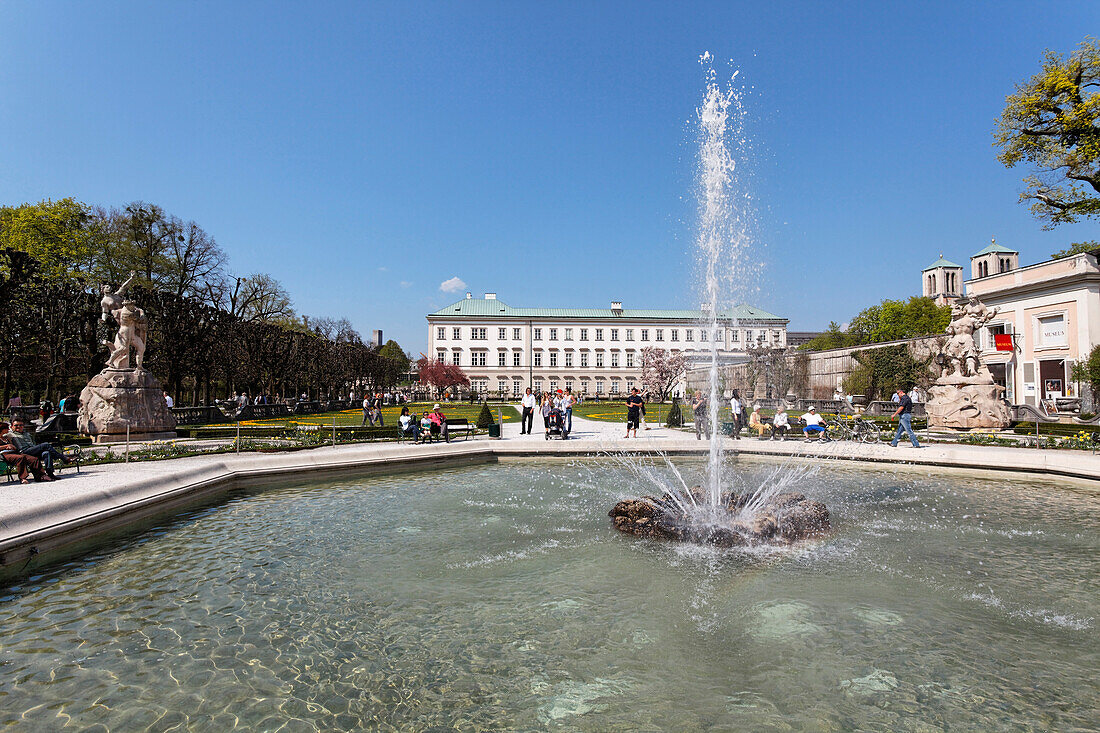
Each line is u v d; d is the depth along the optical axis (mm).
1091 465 12023
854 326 74438
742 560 7023
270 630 5008
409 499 10734
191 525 8656
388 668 4371
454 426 22938
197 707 3836
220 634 4926
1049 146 23234
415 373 100562
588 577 6387
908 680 4184
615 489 11805
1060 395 31875
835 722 3668
